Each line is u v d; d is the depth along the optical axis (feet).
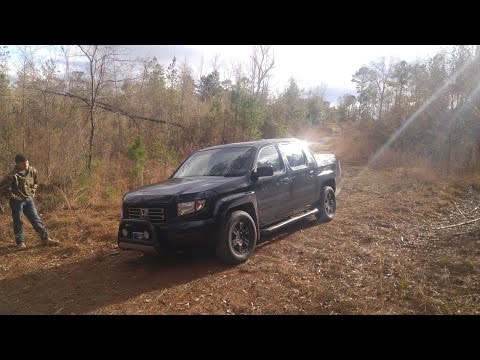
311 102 182.91
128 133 47.88
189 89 65.46
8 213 28.91
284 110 83.92
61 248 21.76
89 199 32.09
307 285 15.47
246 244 18.37
